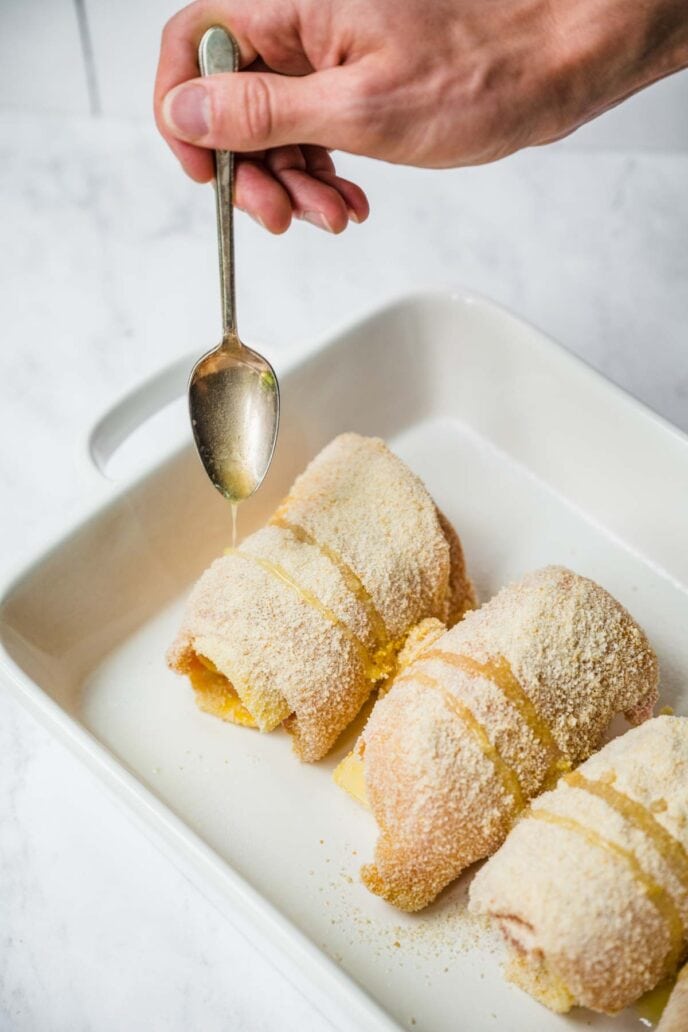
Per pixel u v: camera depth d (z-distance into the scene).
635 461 0.59
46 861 0.52
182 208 0.75
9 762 0.54
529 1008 0.47
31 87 0.78
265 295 0.71
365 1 0.49
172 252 0.73
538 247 0.73
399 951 0.48
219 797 0.52
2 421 0.66
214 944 0.50
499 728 0.48
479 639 0.50
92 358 0.68
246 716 0.53
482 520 0.61
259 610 0.52
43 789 0.54
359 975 0.48
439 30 0.49
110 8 0.74
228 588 0.52
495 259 0.73
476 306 0.61
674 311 0.70
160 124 0.52
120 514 0.55
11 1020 0.49
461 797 0.48
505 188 0.76
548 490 0.62
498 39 0.50
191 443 0.56
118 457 0.64
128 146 0.78
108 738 0.53
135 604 0.56
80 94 0.78
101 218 0.74
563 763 0.49
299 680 0.51
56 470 0.64
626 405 0.59
